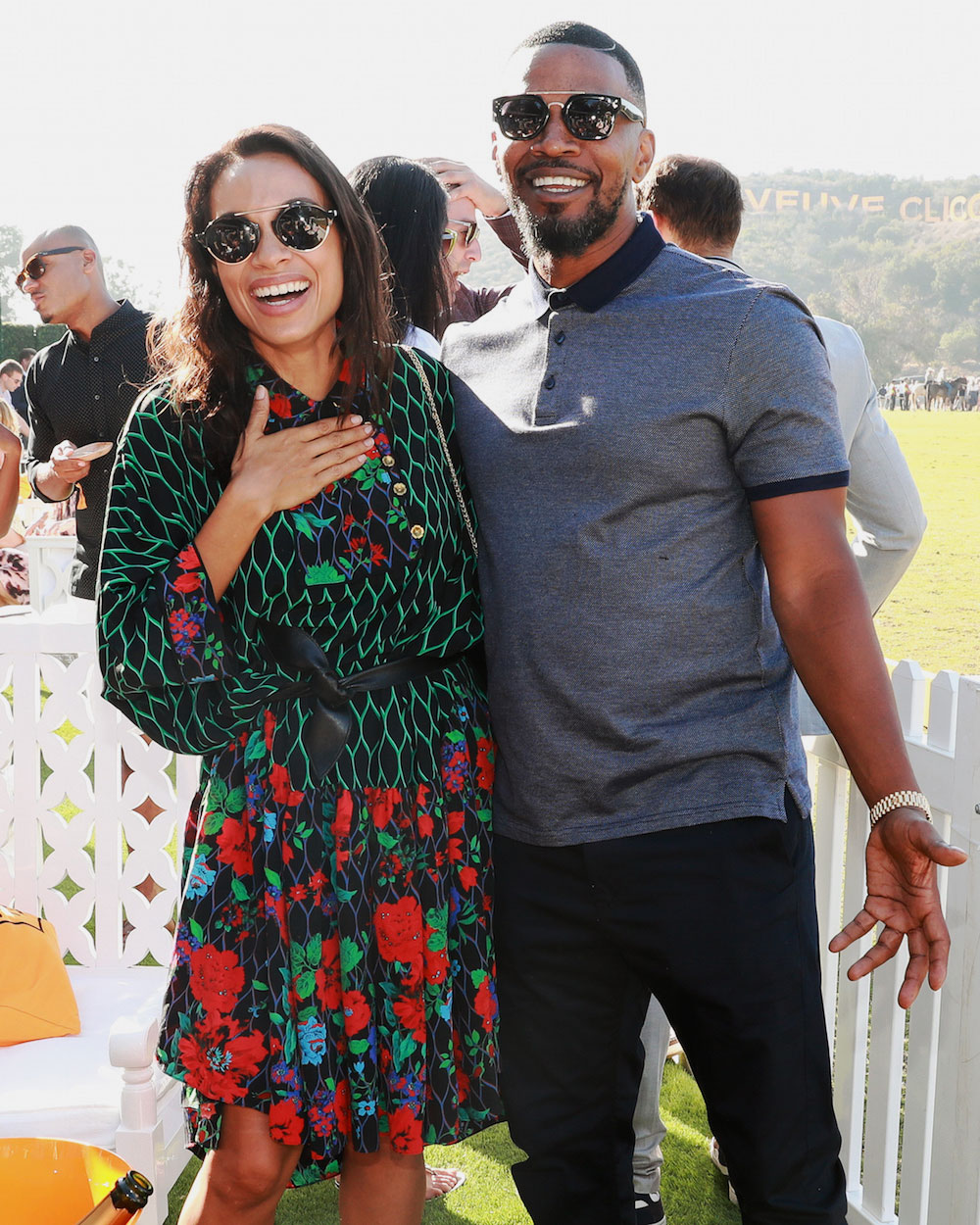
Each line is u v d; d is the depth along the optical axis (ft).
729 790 5.76
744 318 5.57
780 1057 5.80
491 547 6.03
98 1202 4.06
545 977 6.16
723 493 5.74
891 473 7.93
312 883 5.66
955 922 6.66
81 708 9.63
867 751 5.40
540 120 5.81
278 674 5.71
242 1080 5.62
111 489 5.82
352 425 5.73
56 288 11.82
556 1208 6.49
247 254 5.49
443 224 8.24
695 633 5.71
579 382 5.77
